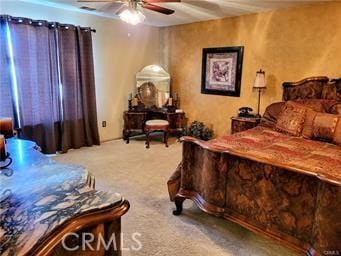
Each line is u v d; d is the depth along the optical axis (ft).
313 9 12.09
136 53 17.76
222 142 8.67
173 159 13.64
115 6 13.21
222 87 16.01
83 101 15.01
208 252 6.64
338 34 11.57
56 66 13.61
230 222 7.98
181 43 17.74
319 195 5.44
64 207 3.20
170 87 18.78
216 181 7.26
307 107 10.68
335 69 11.84
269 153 7.48
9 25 11.69
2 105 11.90
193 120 17.98
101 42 15.78
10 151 5.85
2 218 3.09
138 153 14.57
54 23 13.14
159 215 8.37
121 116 17.63
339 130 8.99
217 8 13.03
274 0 11.51
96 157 13.76
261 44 14.01
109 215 3.13
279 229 6.31
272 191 6.33
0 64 11.61
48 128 13.55
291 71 13.17
